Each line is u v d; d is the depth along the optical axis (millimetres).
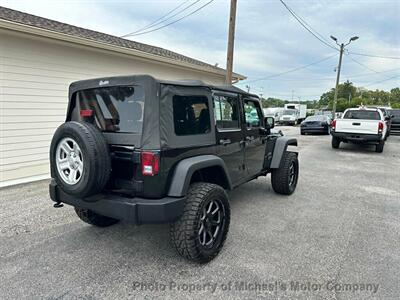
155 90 2512
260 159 4555
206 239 2844
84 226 3705
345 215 4184
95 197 2605
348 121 10875
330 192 5418
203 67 11344
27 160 6203
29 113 6152
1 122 5703
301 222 3885
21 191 5344
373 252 3057
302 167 7895
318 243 3258
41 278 2543
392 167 8016
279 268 2730
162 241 3297
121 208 2492
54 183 2910
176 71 10477
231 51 9984
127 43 9148
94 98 2900
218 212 2971
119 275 2605
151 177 2463
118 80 2674
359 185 5980
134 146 2527
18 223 3787
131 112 2602
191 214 2643
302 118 33719
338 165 8234
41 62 6258
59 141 2566
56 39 6250
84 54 7145
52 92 6531
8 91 5750
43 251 3037
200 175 3188
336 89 27719
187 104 2832
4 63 5641
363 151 11086
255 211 4301
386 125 11938
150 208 2447
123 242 3266
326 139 15594
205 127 3072
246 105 4035
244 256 2955
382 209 4477
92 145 2400
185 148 2754
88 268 2717
